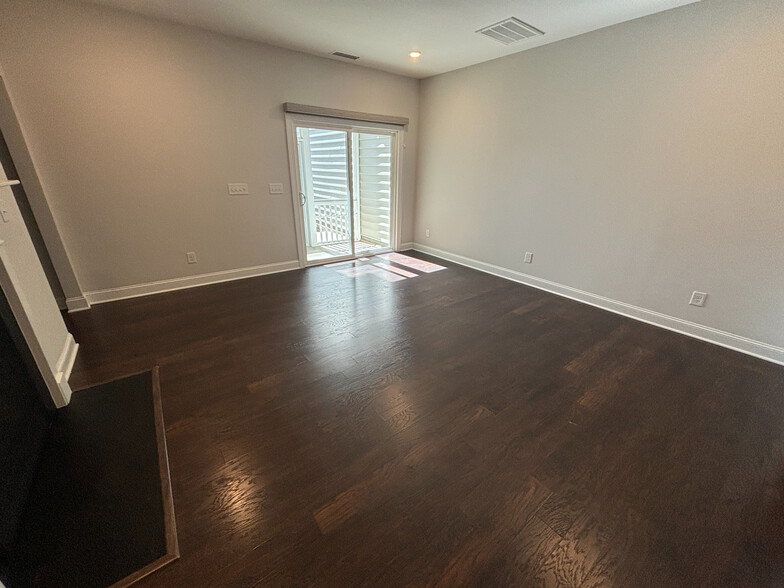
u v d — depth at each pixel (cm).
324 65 385
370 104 436
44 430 168
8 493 124
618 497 142
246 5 260
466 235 469
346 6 257
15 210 196
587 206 333
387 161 516
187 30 304
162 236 346
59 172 284
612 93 293
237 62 336
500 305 342
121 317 298
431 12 263
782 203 229
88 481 145
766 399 205
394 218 532
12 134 257
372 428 177
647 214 294
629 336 282
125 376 217
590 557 119
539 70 340
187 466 152
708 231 263
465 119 428
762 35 218
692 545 124
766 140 228
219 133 347
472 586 110
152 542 122
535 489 145
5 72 248
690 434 177
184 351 246
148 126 311
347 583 111
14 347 156
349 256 501
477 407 195
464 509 136
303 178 552
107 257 323
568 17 268
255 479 147
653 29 261
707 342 274
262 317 304
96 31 271
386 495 141
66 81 270
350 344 261
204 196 358
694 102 252
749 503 140
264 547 121
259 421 180
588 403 200
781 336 243
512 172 391
